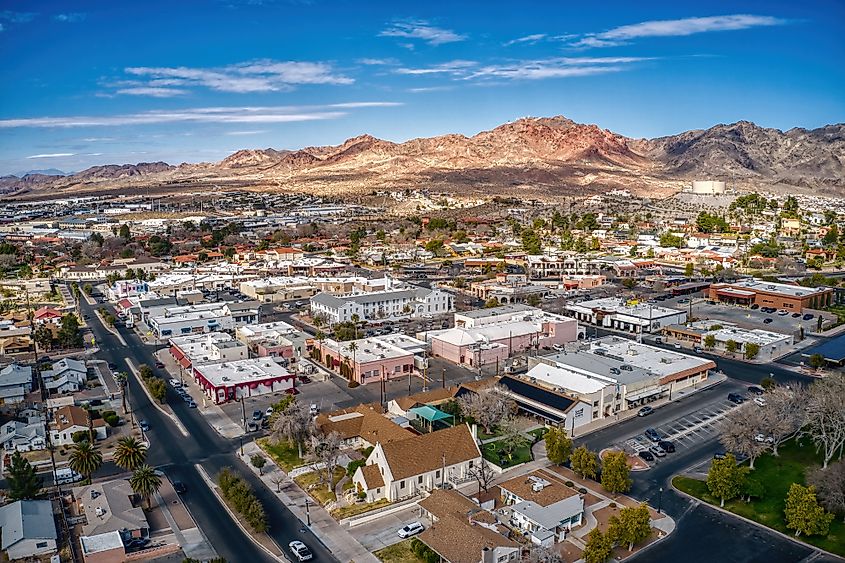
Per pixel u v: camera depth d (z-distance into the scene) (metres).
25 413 121.38
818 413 99.62
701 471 98.25
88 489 88.69
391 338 164.25
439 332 166.88
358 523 84.31
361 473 90.50
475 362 151.25
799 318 195.50
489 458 102.19
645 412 121.06
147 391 135.75
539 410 117.06
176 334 181.75
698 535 81.06
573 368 133.88
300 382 140.88
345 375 143.50
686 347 168.25
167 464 102.06
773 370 148.00
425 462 93.25
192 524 84.38
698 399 129.25
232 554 77.56
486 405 113.50
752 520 84.62
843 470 86.12
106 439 111.88
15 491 87.44
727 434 99.00
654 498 90.38
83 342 173.62
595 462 94.56
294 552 77.31
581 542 79.62
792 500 81.25
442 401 120.69
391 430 104.06
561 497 85.00
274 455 104.56
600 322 195.38
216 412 123.69
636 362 140.62
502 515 85.44
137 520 81.50
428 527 82.06
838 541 79.50
